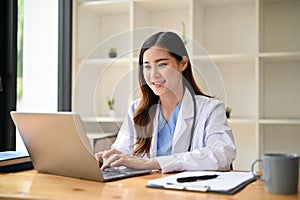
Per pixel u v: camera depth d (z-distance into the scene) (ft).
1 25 8.29
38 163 4.81
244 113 10.44
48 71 10.32
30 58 9.85
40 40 10.11
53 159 4.57
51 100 10.42
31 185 4.07
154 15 11.15
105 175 4.48
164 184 3.92
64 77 10.61
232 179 4.19
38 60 10.03
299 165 3.88
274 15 10.19
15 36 8.45
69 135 4.19
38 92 10.03
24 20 9.64
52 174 4.76
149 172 4.82
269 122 9.26
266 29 10.27
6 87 8.35
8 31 8.36
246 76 10.44
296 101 10.05
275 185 3.64
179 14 10.93
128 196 3.53
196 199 3.41
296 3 10.02
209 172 4.62
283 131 10.12
